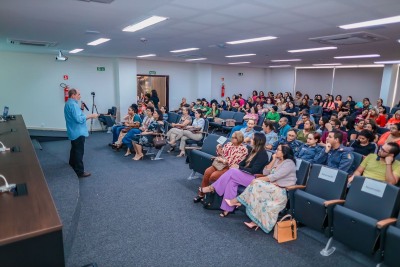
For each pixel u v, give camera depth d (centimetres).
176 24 429
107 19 401
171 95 1205
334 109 1061
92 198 411
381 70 1227
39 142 795
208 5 323
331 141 375
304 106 1083
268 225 316
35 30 493
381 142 502
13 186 203
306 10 337
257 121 802
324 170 313
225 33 498
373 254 243
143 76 1133
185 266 260
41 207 176
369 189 268
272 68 1531
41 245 155
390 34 473
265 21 398
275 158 366
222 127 867
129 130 669
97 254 275
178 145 739
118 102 1041
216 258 273
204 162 443
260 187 330
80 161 494
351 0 294
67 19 403
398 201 249
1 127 455
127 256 273
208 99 1281
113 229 324
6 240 141
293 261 271
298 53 796
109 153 684
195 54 873
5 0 310
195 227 333
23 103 905
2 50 832
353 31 457
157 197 419
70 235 288
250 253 283
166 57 992
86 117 493
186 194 432
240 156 395
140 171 543
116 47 720
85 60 977
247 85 1478
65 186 398
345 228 259
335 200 282
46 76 921
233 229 330
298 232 326
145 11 353
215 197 376
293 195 319
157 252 281
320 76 1413
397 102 1222
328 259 274
